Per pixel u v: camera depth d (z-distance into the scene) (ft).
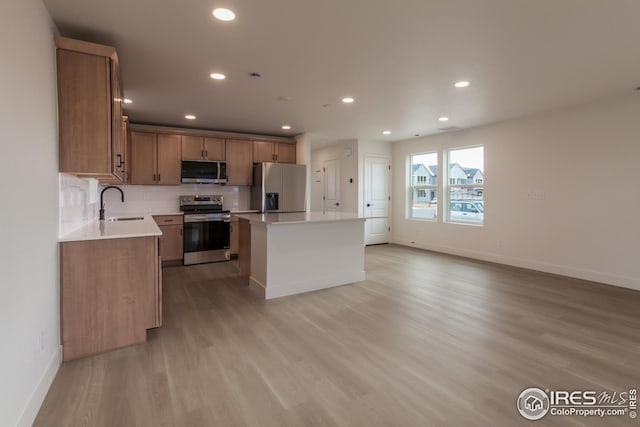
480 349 8.32
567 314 10.62
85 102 7.84
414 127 19.12
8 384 4.84
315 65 10.20
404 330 9.43
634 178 13.25
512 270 16.47
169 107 14.79
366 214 23.81
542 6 7.00
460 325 9.78
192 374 7.18
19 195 5.29
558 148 15.55
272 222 11.82
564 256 15.44
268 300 12.03
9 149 4.94
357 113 15.90
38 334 6.10
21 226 5.36
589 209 14.56
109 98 8.04
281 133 21.01
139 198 18.17
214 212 18.93
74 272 7.76
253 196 20.47
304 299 12.12
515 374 7.22
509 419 5.81
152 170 17.58
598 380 7.01
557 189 15.61
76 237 7.82
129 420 5.72
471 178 19.81
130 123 17.71
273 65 10.20
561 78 11.25
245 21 7.64
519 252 17.21
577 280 14.64
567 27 7.89
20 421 5.21
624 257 13.58
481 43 8.73
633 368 7.47
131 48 8.99
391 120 17.37
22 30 5.52
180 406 6.10
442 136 21.04
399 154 24.34
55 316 7.29
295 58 9.69
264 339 8.87
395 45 8.86
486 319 10.23
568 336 9.05
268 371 7.31
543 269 16.22
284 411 5.99
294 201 20.33
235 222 19.21
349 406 6.14
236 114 16.06
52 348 7.02
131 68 10.37
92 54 7.91
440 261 18.63
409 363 7.66
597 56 9.52
